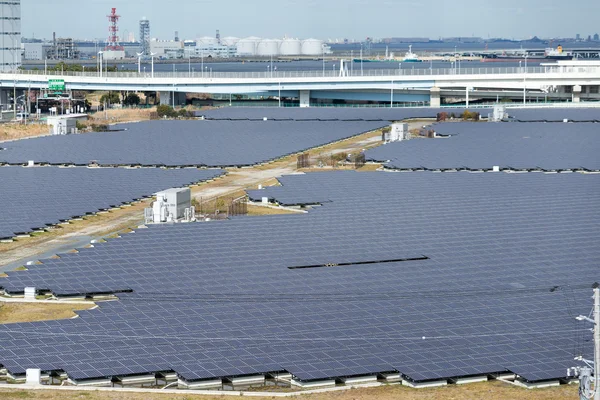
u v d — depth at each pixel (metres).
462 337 84.25
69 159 192.38
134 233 121.81
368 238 120.25
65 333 86.00
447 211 136.00
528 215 132.88
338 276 103.75
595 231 123.38
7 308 96.25
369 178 164.75
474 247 115.50
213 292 98.12
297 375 76.81
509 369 77.62
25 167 182.75
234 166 186.62
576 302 93.38
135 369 77.88
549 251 113.50
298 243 117.56
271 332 85.94
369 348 82.00
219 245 116.31
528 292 97.25
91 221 137.25
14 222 133.25
